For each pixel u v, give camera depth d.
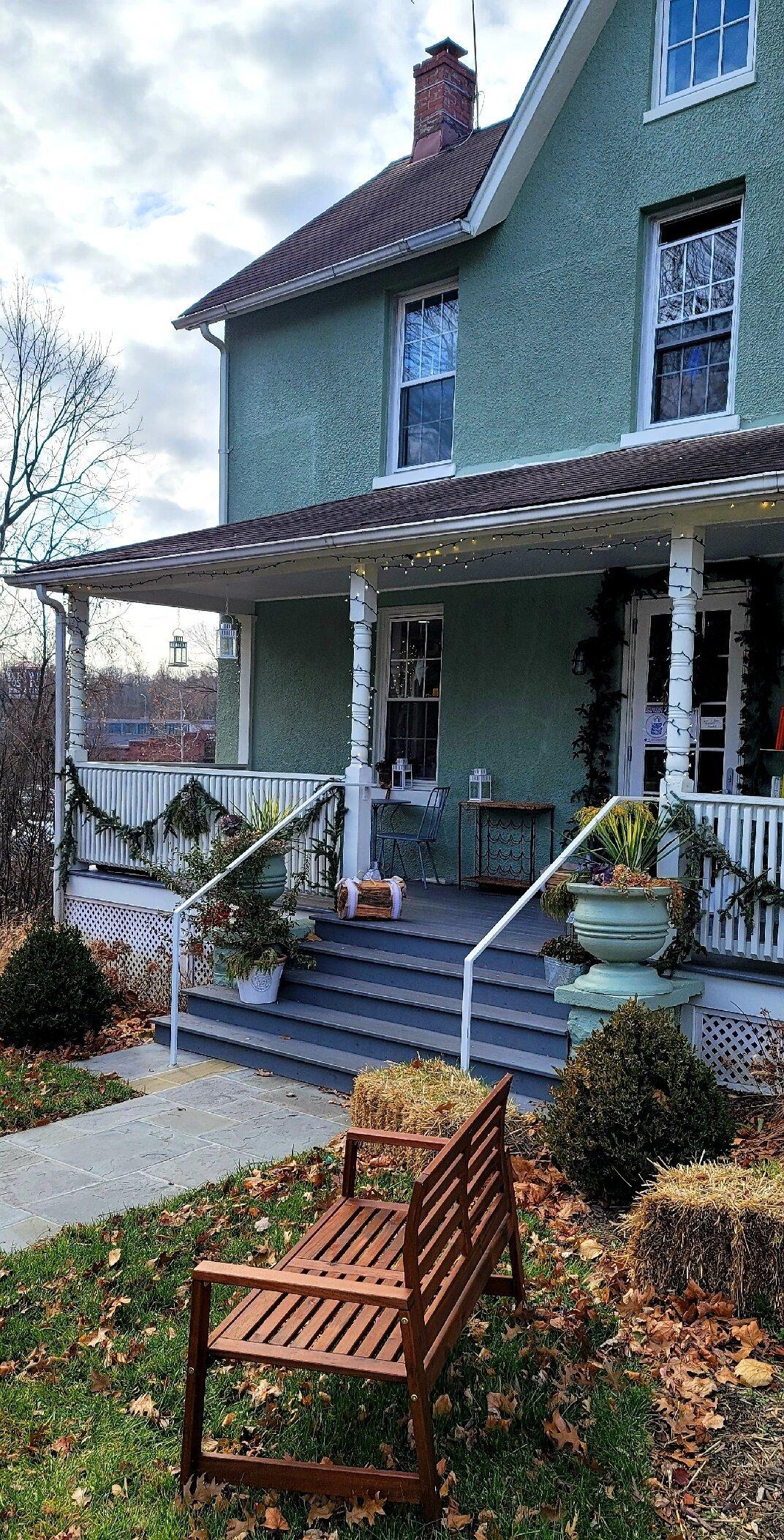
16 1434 3.18
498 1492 2.85
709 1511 2.79
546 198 9.27
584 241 9.02
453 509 7.14
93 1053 7.51
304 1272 3.16
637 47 8.64
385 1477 2.75
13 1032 7.48
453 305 10.28
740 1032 6.12
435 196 10.91
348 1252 3.34
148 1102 6.24
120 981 9.46
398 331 10.77
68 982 7.60
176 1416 3.25
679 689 6.36
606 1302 3.83
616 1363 3.40
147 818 9.61
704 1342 3.54
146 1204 4.77
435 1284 2.86
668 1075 4.54
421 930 7.38
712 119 8.20
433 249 9.86
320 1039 6.87
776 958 5.92
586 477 7.25
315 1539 2.71
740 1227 3.68
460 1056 5.89
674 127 8.42
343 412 11.08
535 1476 2.91
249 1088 6.50
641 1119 4.48
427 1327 2.82
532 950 6.67
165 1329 3.72
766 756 7.95
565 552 8.05
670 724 6.41
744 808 6.10
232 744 12.41
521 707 9.56
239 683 12.21
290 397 11.64
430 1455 2.72
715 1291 3.74
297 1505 2.86
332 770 11.28
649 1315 3.72
